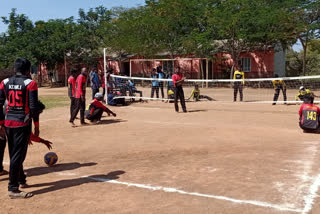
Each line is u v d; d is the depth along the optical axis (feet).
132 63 116.26
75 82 31.99
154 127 29.84
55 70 125.08
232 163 17.35
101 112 32.89
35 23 121.60
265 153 19.31
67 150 22.02
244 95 67.36
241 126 29.60
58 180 15.65
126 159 19.21
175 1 94.48
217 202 12.19
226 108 43.91
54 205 12.56
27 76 14.29
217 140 23.61
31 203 12.87
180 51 100.22
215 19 83.41
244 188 13.53
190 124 31.19
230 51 94.27
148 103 52.11
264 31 86.33
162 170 16.57
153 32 100.07
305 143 21.99
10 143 14.03
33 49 107.45
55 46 109.81
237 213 11.18
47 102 56.75
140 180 15.11
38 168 17.93
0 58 104.01
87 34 119.14
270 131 26.84
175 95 40.14
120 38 104.68
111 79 53.42
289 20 82.43
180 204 12.13
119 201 12.67
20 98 13.75
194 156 19.27
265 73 100.94
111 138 25.58
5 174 17.24
